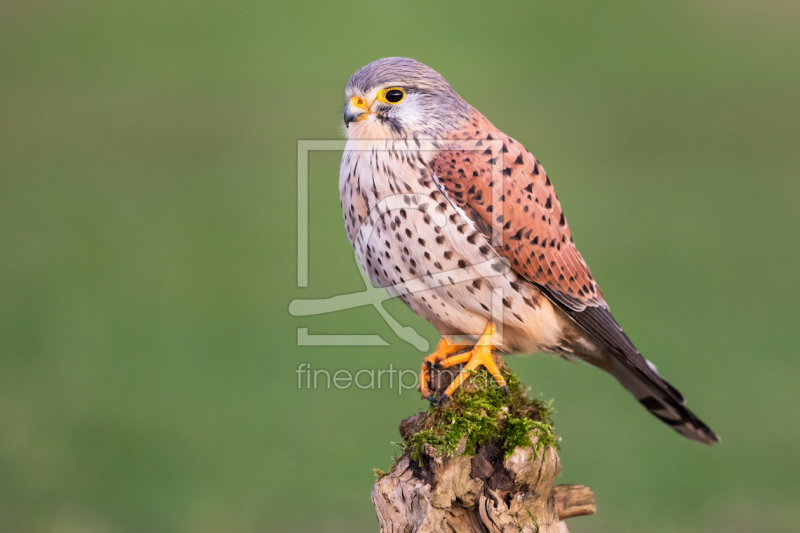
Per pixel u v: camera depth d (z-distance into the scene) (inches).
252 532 380.5
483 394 223.6
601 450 411.2
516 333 254.5
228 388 450.9
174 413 431.5
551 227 249.3
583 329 265.9
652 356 473.7
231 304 518.3
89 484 400.5
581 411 430.3
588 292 259.6
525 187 245.8
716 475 403.2
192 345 480.1
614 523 381.7
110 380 457.1
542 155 677.9
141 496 393.7
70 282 539.5
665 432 421.4
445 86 247.1
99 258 568.1
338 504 392.5
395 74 240.4
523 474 204.1
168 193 658.2
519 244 243.6
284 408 437.4
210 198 649.0
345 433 418.0
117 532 379.9
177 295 526.0
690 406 440.1
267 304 515.5
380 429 421.7
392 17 807.1
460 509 207.8
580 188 643.5
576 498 226.4
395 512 206.1
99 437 423.2
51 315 511.5
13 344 483.8
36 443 419.2
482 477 207.0
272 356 465.4
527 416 223.8
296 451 413.1
